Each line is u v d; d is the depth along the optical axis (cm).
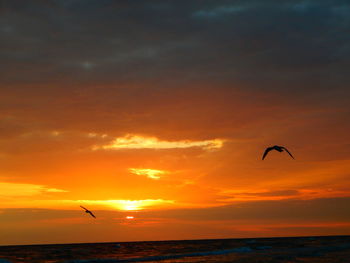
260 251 6762
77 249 9538
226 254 6116
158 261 5066
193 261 4844
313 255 5519
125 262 5225
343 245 8819
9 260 5853
